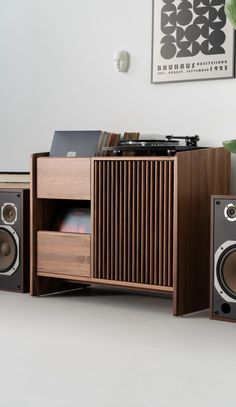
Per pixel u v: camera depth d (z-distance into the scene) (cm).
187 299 425
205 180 434
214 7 455
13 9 529
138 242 433
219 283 407
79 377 314
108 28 493
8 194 475
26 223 474
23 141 529
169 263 423
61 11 510
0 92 536
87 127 504
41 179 464
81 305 443
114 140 468
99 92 498
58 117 515
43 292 472
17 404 285
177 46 468
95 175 445
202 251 435
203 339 370
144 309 436
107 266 445
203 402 289
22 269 474
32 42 522
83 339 368
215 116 459
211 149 436
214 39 456
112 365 330
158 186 427
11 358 338
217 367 328
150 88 480
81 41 504
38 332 380
